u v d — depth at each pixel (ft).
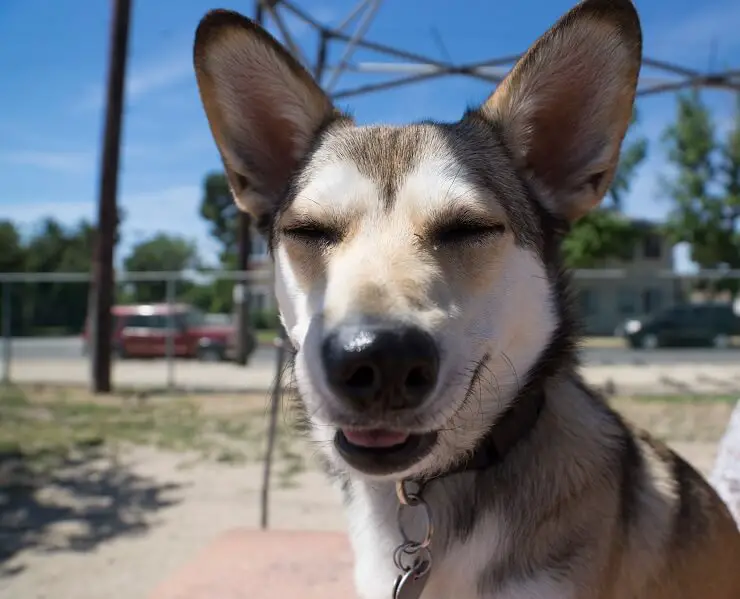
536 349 0.96
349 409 0.72
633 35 0.98
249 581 1.47
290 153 1.18
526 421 0.93
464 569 0.91
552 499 0.90
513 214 0.98
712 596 1.05
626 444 1.03
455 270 0.88
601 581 0.88
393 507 0.96
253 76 1.12
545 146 1.09
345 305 0.76
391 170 0.95
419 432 0.75
